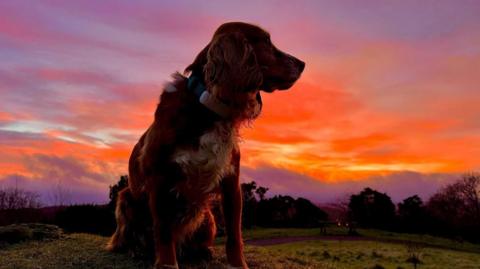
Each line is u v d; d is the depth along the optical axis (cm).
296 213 1648
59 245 201
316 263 193
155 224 145
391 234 1515
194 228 157
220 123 136
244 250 207
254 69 136
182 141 135
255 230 1416
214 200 155
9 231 217
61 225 378
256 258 187
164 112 139
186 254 168
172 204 144
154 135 140
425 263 796
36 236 222
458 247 1237
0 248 203
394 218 1781
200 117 135
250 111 139
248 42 138
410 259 816
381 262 775
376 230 1648
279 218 1611
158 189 141
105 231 375
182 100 138
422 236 1500
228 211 149
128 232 173
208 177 136
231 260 149
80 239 220
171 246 146
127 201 171
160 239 145
